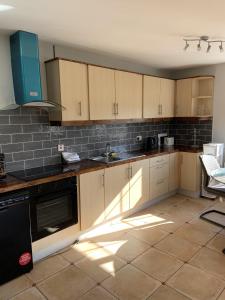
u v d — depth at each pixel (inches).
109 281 83.0
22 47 93.4
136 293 77.1
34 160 111.3
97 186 113.3
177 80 170.4
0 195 80.1
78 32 96.3
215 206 147.1
